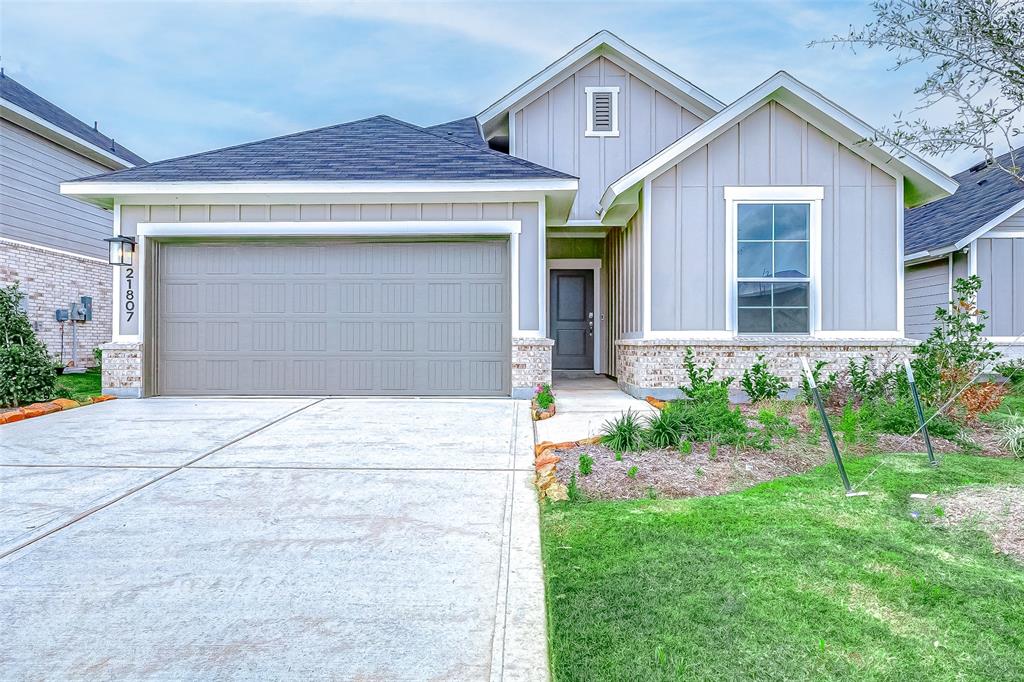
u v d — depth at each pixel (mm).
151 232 8578
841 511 3559
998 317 10742
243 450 5316
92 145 13273
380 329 8734
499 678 2057
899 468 4449
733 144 8297
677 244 8336
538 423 6566
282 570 2904
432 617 2465
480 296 8734
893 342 8008
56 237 12633
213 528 3447
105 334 14211
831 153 8289
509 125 11875
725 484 4176
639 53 11453
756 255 8328
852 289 8297
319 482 4344
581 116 11805
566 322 13086
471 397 8648
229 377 8750
